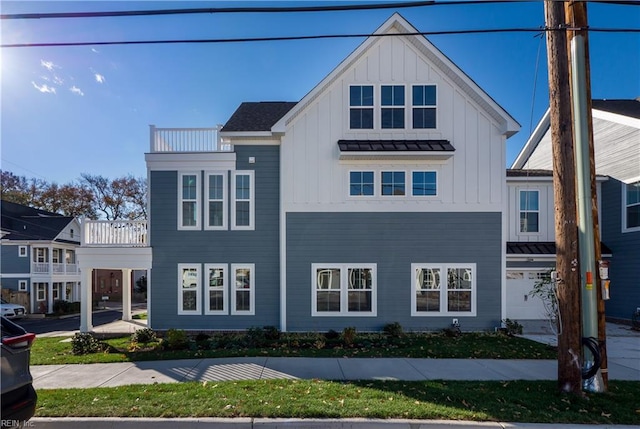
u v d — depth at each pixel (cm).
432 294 1119
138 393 541
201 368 690
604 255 1380
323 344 891
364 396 523
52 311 2450
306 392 539
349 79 1146
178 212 1166
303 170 1135
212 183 1176
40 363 747
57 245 2572
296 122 1141
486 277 1118
